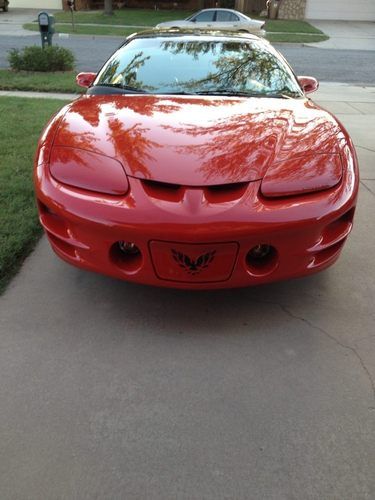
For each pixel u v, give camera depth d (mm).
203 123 2631
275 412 1937
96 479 1646
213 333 2385
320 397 2018
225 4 26672
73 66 10562
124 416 1897
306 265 2332
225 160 2295
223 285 2250
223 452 1756
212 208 2113
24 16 22938
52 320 2443
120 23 20656
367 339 2375
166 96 3105
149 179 2205
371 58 14945
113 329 2395
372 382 2107
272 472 1685
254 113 2828
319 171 2344
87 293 2680
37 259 3020
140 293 2693
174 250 2141
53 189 2309
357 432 1855
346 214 2459
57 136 2629
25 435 1803
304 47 17188
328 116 3002
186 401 1979
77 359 2191
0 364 2141
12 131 5605
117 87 3316
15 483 1626
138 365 2168
